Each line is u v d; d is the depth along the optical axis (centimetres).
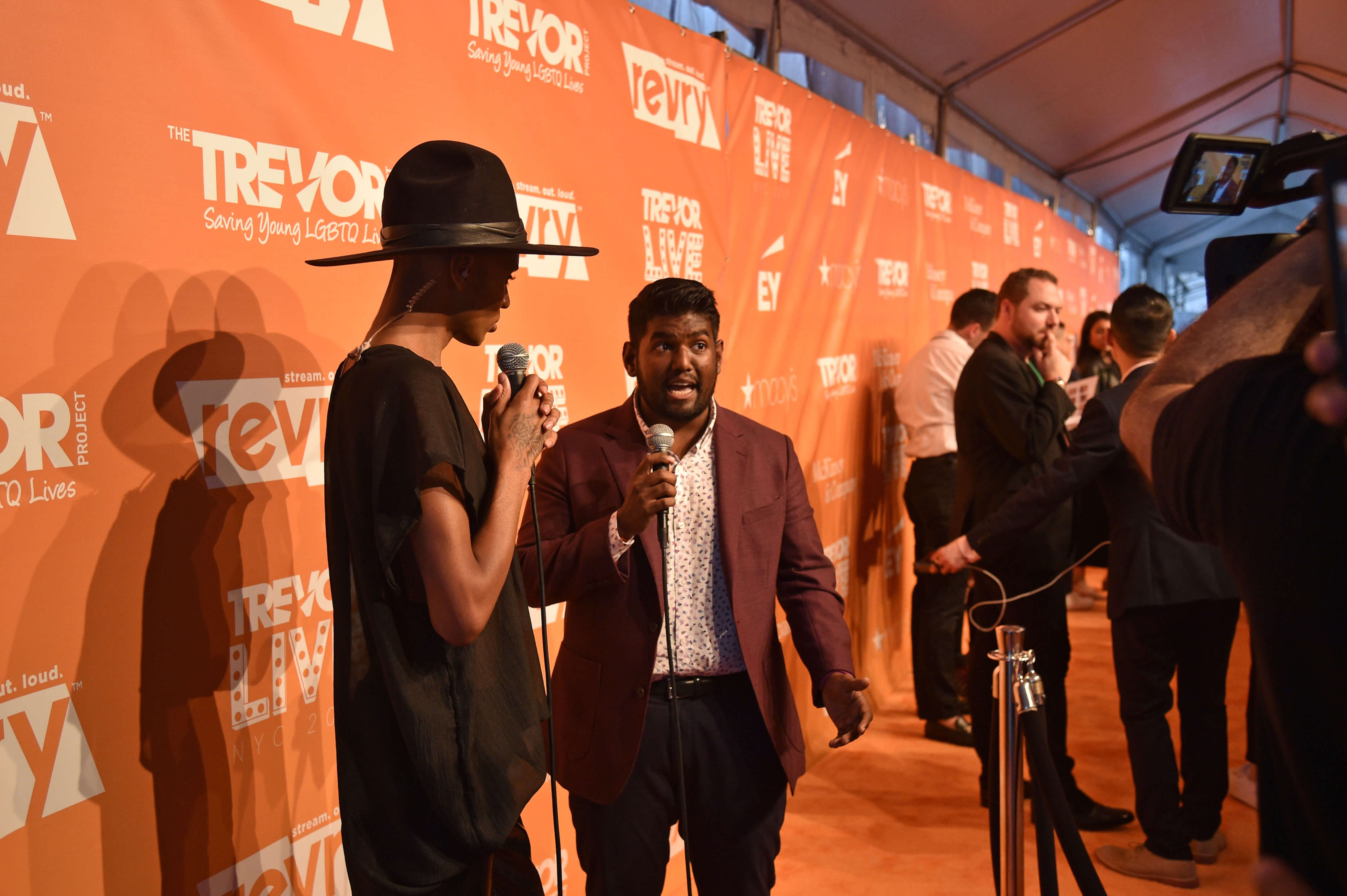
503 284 138
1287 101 800
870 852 298
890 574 459
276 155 165
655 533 175
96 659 139
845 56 419
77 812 137
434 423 121
